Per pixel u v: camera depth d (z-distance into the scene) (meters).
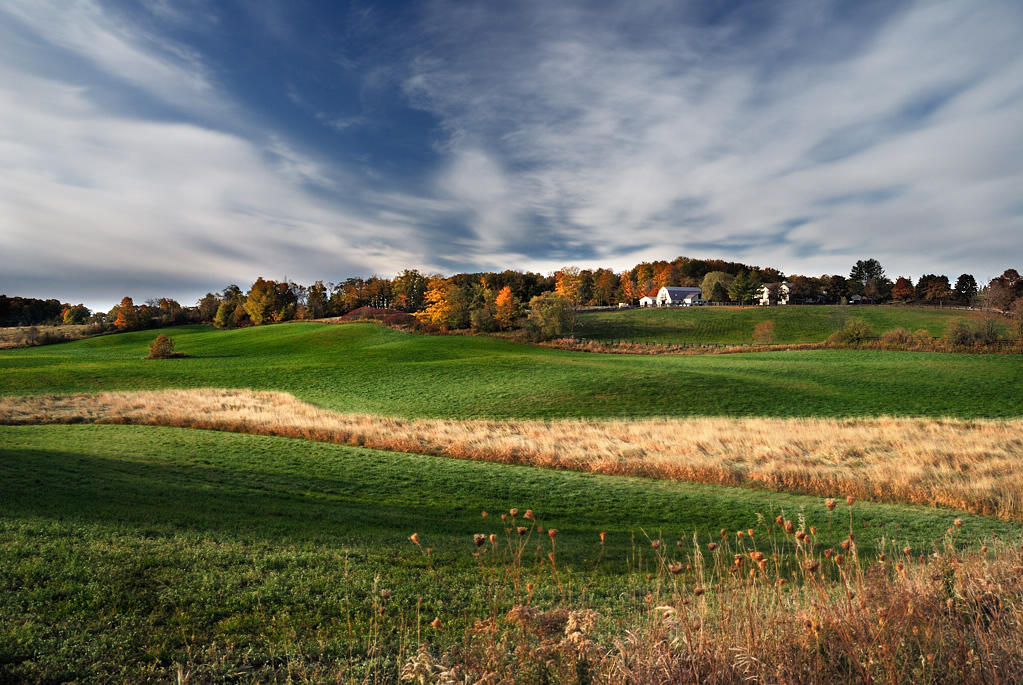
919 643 4.61
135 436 26.36
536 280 157.62
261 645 6.49
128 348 87.88
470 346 71.75
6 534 9.48
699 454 25.16
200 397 40.47
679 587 8.48
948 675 4.31
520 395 43.81
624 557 12.12
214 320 122.88
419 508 17.20
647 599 7.85
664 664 4.39
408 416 38.94
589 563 11.53
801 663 4.41
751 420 34.06
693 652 4.50
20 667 5.52
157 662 5.85
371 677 5.66
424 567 10.35
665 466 22.50
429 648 6.30
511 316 90.81
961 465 22.55
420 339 77.00
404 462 23.39
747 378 47.69
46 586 7.46
